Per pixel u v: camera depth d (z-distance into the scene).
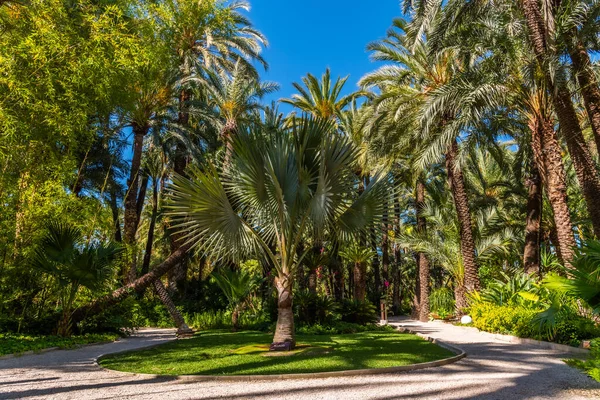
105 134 18.88
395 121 17.23
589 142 20.52
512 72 11.98
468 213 18.42
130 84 11.40
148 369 6.76
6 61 8.50
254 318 17.81
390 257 40.97
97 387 5.47
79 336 11.91
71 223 11.45
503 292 15.20
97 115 12.36
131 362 7.60
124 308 14.05
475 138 14.54
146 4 12.22
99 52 9.53
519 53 11.90
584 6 10.85
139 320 19.83
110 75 9.98
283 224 9.25
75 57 9.33
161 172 26.23
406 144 18.08
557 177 11.48
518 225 26.75
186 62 20.06
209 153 24.00
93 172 22.80
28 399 4.77
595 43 11.80
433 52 13.12
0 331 10.87
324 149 8.44
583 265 6.80
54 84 9.38
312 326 15.45
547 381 5.72
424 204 24.94
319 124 9.36
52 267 10.80
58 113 9.18
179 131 20.33
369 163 19.27
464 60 14.88
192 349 9.52
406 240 21.72
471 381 5.73
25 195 10.41
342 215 9.62
